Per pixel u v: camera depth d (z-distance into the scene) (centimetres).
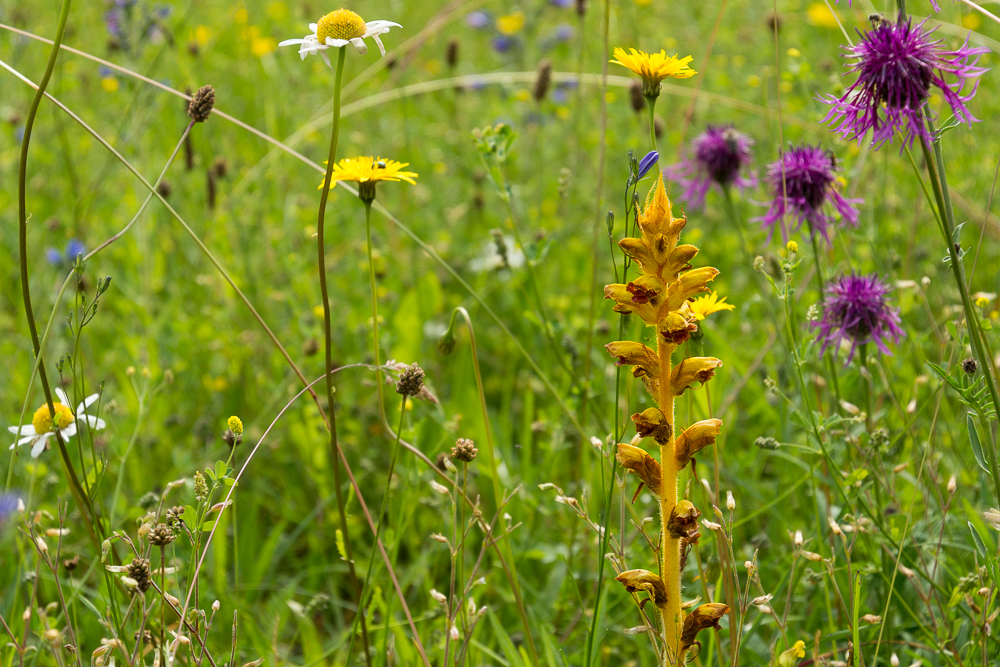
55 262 434
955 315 297
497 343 458
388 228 525
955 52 197
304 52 211
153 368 377
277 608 285
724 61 607
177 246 488
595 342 419
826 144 373
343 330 441
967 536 271
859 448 261
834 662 212
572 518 313
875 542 261
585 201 547
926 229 434
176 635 188
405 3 786
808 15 588
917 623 245
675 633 171
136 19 476
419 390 228
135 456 359
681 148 362
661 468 168
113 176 561
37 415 235
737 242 464
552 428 329
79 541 329
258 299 445
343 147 609
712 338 336
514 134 295
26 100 598
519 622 297
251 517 324
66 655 257
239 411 421
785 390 321
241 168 548
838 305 265
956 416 343
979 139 452
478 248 515
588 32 607
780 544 293
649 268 162
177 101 623
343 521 233
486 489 345
